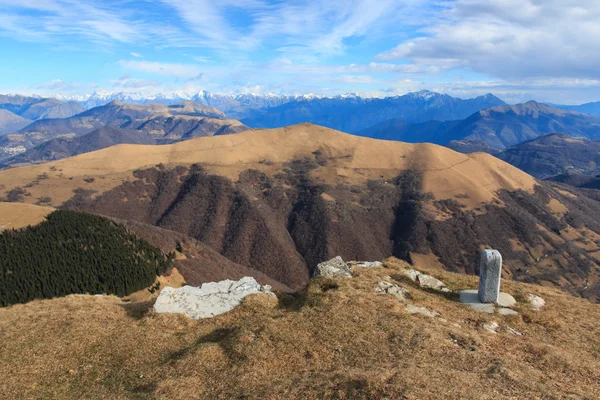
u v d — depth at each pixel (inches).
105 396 480.7
